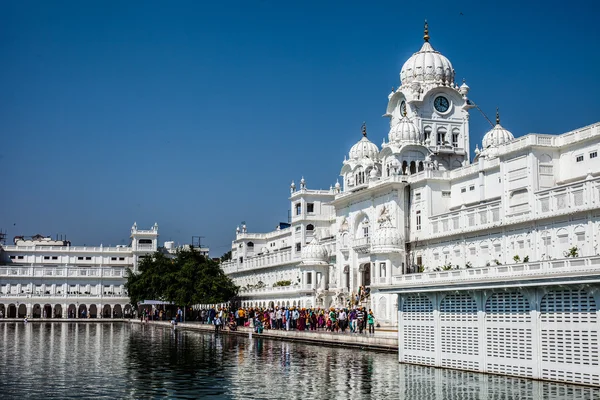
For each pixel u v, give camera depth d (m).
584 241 62.62
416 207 93.31
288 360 49.94
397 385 36.34
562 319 35.84
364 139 120.62
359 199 104.81
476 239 79.81
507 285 38.09
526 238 70.69
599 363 33.91
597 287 33.97
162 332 96.69
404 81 109.31
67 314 180.62
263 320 85.38
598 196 60.66
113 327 119.00
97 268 185.50
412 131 100.31
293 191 133.62
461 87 108.44
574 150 67.38
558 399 31.12
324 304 112.94
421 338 45.62
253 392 34.47
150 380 38.81
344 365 46.19
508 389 34.12
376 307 91.69
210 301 127.56
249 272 159.25
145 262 157.75
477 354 40.97
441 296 43.81
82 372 42.59
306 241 128.12
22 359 51.16
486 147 104.56
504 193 73.25
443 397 32.56
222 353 56.41
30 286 180.50
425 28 111.94
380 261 92.75
